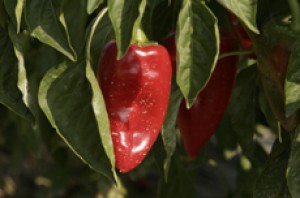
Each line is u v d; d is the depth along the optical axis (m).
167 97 0.65
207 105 0.72
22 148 1.50
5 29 0.67
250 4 0.59
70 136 0.62
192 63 0.59
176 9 0.72
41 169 1.81
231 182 1.32
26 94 0.65
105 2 0.69
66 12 0.63
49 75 0.62
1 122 1.41
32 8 0.62
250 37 0.66
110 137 0.59
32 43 0.72
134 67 0.64
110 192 1.36
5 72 0.67
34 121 0.66
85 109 0.62
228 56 0.71
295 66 0.58
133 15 0.57
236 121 0.78
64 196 1.67
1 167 1.90
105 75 0.64
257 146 0.97
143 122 0.64
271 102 0.66
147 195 1.78
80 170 1.64
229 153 1.04
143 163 1.08
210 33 0.59
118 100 0.64
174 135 0.68
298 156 0.60
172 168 0.88
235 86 0.77
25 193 2.04
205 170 1.62
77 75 0.63
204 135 0.73
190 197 0.89
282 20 0.68
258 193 0.68
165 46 0.70
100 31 0.68
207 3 0.75
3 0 0.65
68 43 0.60
